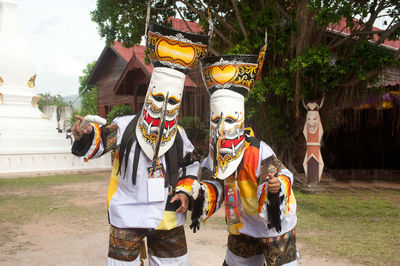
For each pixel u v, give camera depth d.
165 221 2.83
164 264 2.92
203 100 14.09
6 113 16.78
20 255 4.95
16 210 7.93
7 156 15.43
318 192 10.17
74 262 4.68
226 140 2.72
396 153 16.08
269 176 2.45
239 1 10.88
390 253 4.92
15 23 18.09
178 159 3.04
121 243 2.77
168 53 2.75
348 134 16.58
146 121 2.82
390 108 14.23
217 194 2.87
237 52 9.83
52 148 16.86
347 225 6.59
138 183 2.82
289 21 10.62
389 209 8.03
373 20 10.69
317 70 9.93
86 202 8.93
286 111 11.40
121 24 11.21
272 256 2.67
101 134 2.83
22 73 17.72
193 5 11.62
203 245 5.39
